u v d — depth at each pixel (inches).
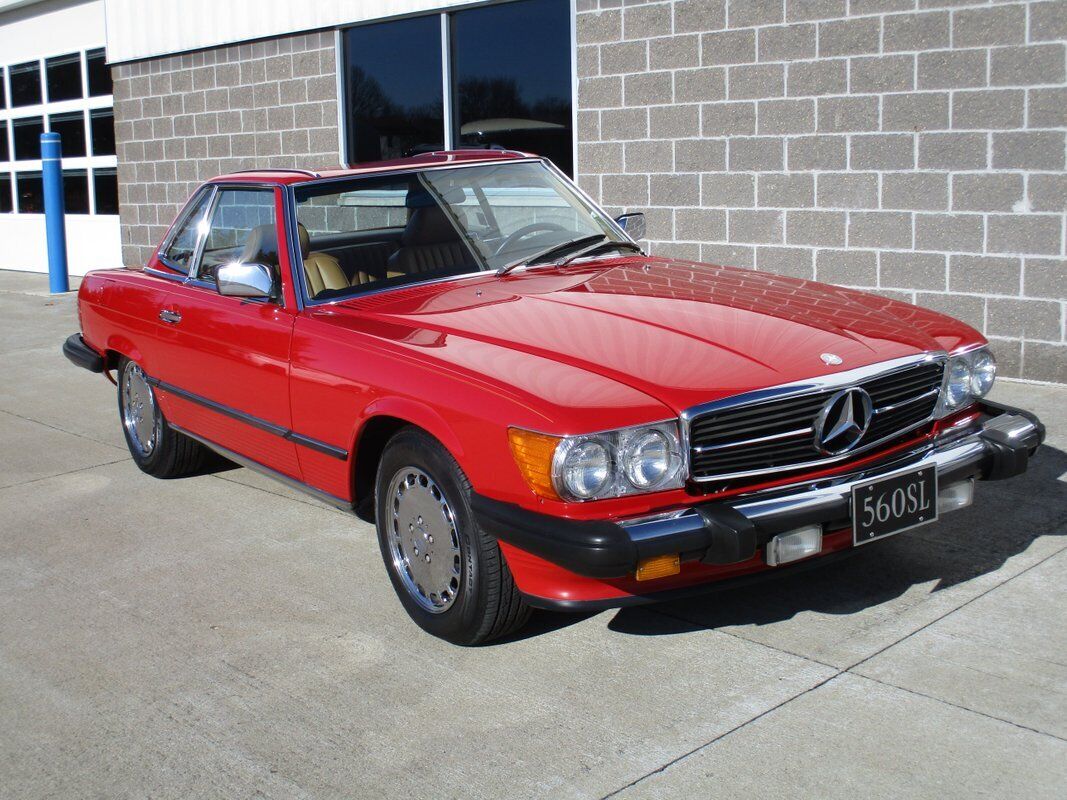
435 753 125.5
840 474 141.6
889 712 127.2
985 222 273.3
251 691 143.0
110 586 181.3
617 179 340.2
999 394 262.1
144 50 502.3
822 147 296.2
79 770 126.7
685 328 150.7
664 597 135.2
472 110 379.9
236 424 198.4
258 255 195.0
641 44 326.6
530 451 131.0
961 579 162.7
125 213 535.8
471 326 157.2
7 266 685.3
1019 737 120.7
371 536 200.1
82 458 262.5
